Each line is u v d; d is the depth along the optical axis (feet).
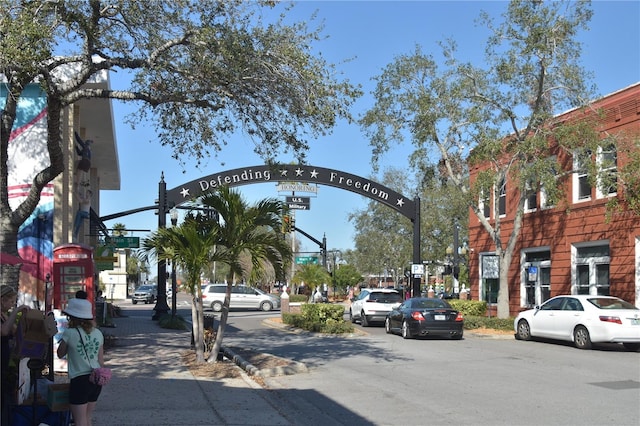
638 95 67.21
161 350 49.44
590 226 75.31
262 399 31.12
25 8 32.81
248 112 42.06
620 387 35.53
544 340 63.52
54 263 38.65
